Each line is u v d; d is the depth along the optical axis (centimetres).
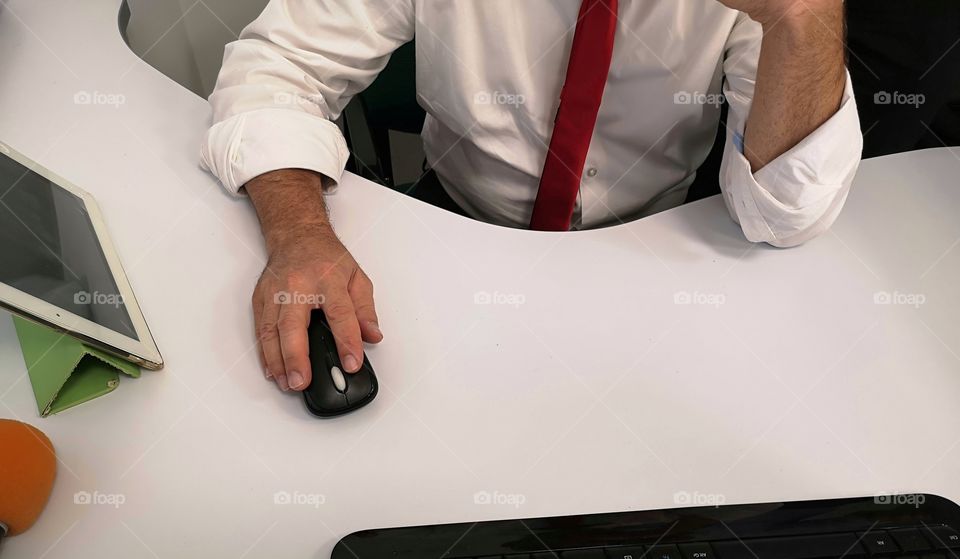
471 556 58
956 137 117
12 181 69
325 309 72
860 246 82
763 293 77
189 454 64
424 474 63
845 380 71
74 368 65
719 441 66
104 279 72
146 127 92
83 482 62
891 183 89
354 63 99
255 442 65
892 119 117
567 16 94
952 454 66
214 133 86
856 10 112
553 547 58
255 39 96
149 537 59
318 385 66
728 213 85
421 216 84
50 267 65
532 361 71
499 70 99
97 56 101
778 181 79
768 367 71
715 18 93
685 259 80
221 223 82
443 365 70
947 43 109
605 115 104
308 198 82
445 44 98
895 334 74
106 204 83
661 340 73
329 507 61
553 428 66
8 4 107
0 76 97
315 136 86
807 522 61
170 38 133
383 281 77
